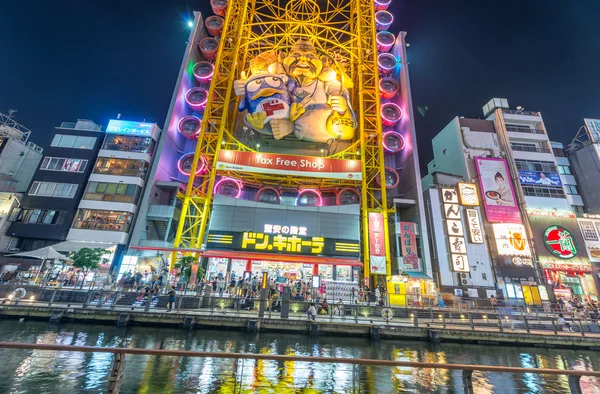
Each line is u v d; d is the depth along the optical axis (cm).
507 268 3878
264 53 4544
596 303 3419
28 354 1373
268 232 3544
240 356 514
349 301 2755
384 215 3809
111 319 2069
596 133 5041
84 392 1017
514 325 2381
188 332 1983
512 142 4844
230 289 2681
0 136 4234
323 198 4494
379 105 4428
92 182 3662
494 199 4269
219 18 4912
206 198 3669
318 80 4372
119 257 3347
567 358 1916
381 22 5069
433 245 3831
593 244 4272
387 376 1391
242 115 4656
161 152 3881
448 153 5009
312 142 4619
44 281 2631
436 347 2008
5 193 3516
